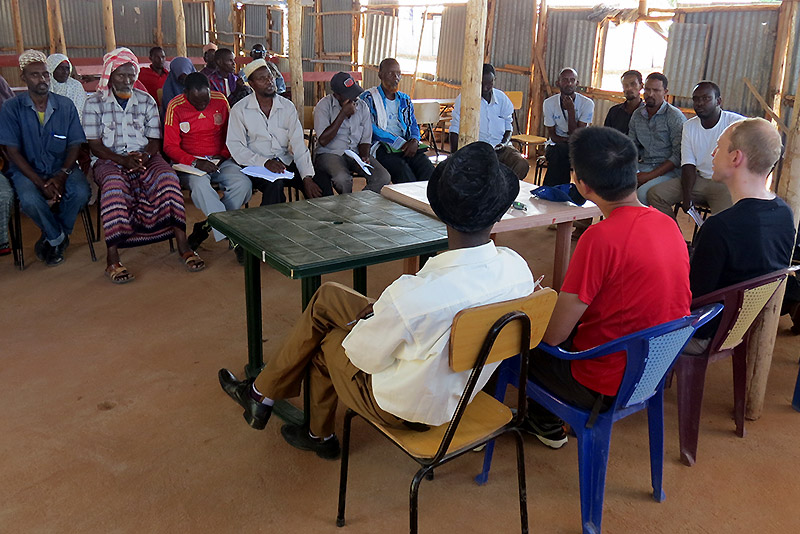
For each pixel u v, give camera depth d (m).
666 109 4.96
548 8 8.70
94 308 3.87
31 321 3.67
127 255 4.73
